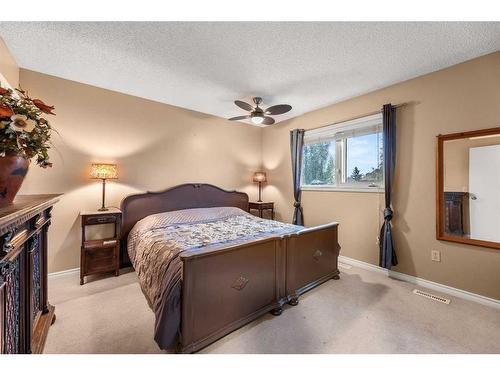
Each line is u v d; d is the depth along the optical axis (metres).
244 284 1.79
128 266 3.03
